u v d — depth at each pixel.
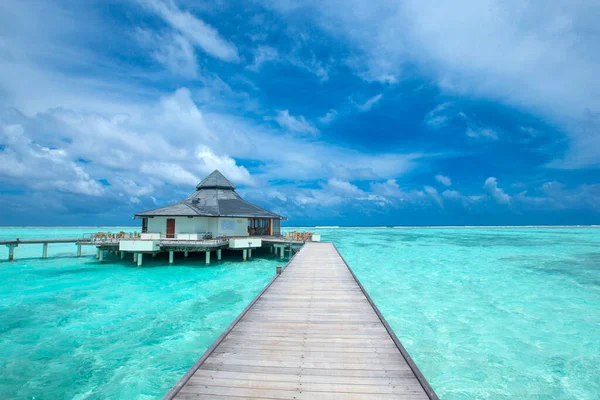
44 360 9.46
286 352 6.36
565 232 94.69
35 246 43.56
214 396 4.82
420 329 12.12
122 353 9.95
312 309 9.25
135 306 14.61
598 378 8.75
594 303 15.54
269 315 8.68
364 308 9.35
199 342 10.77
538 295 17.03
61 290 17.56
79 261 27.75
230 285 18.86
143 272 22.91
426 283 20.00
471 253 36.53
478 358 9.85
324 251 23.66
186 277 21.19
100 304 14.90
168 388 8.12
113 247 26.55
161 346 10.46
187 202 31.81
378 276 22.34
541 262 29.33
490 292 17.64
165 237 28.19
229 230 31.02
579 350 10.41
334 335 7.28
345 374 5.53
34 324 12.27
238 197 36.59
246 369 5.65
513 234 82.81
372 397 4.86
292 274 14.59
